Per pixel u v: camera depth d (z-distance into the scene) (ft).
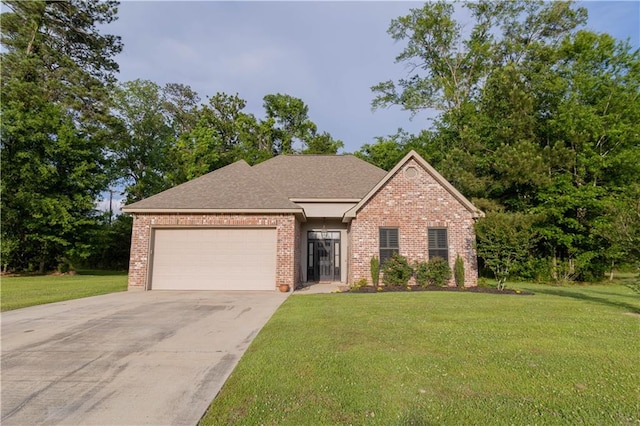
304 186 60.34
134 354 17.48
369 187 59.82
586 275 61.57
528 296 37.65
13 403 12.21
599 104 63.77
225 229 46.09
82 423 10.80
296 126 143.64
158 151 114.62
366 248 47.96
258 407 11.46
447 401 11.77
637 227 28.63
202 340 20.04
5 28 80.23
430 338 19.31
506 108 70.59
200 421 10.80
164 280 45.32
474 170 71.10
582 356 16.26
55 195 73.05
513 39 88.12
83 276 73.31
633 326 22.26
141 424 10.69
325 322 23.53
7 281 58.90
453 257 47.47
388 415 10.85
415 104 98.32
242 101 140.67
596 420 10.53
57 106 77.97
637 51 64.39
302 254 57.41
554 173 64.18
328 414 10.93
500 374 14.07
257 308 30.45
